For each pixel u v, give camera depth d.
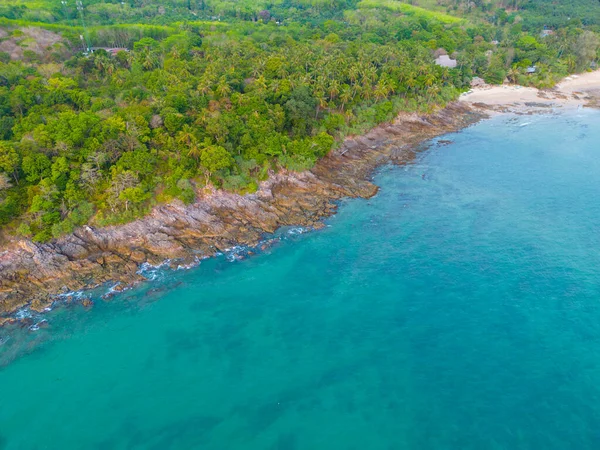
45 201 82.56
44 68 130.12
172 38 171.75
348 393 60.28
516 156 129.75
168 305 75.44
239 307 75.00
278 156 108.81
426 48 187.38
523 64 191.75
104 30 174.00
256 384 61.75
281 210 100.88
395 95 150.62
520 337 67.81
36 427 55.84
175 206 94.00
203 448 53.34
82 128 92.69
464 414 57.06
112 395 60.06
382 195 108.50
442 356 65.25
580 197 106.69
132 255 85.19
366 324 71.12
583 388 59.78
